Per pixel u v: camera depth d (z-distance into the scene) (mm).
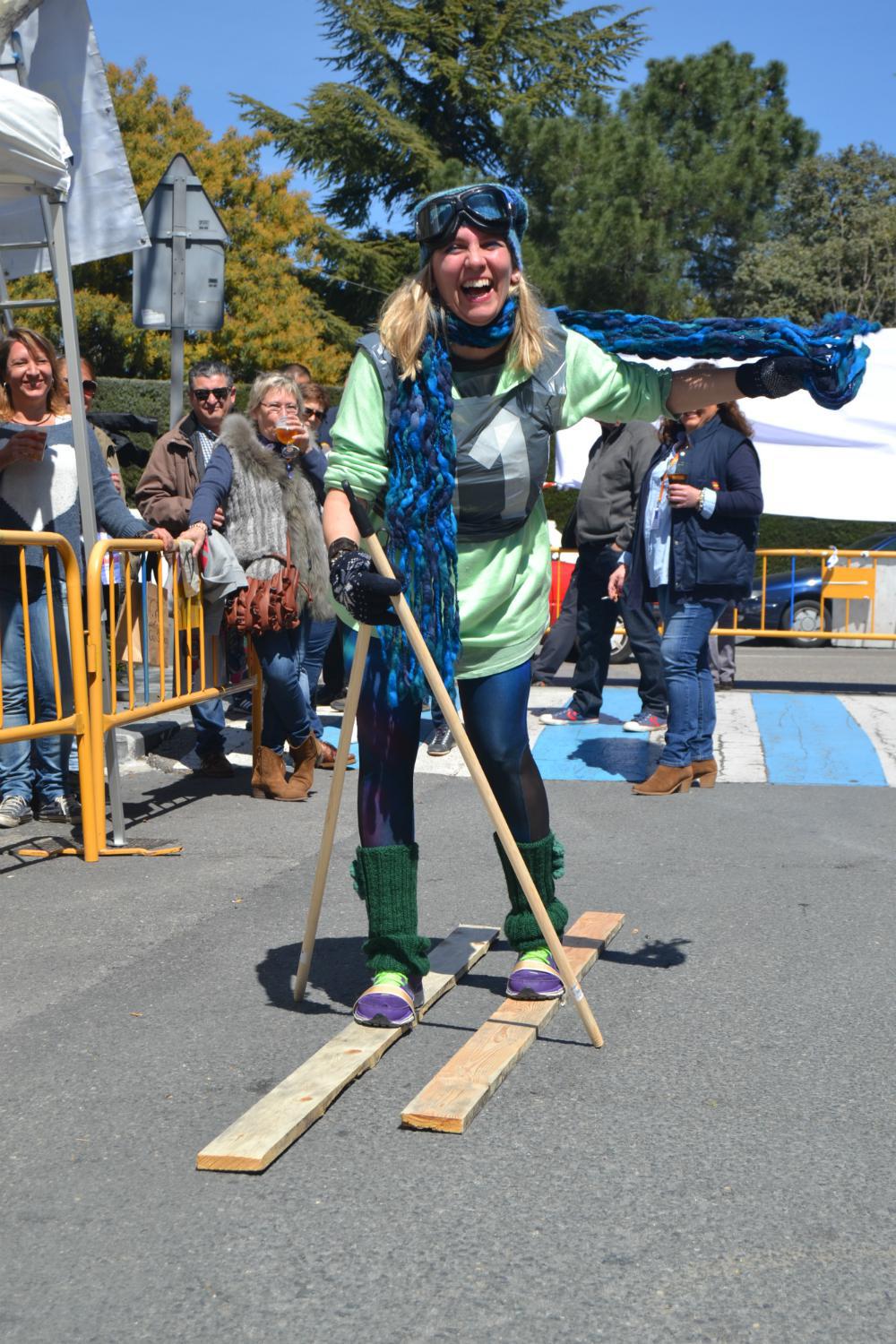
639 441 8438
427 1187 2740
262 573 6312
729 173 35094
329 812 3648
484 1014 3730
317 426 8070
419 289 3363
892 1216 2623
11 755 6074
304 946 3768
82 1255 2494
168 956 4246
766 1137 2975
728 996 3896
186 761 7555
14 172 5324
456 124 41375
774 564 15930
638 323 3590
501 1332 2236
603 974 4098
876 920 4668
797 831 6023
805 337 3525
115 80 34625
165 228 8672
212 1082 3268
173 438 7082
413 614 3410
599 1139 2963
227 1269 2441
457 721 3307
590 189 32312
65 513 5816
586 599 8727
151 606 7109
